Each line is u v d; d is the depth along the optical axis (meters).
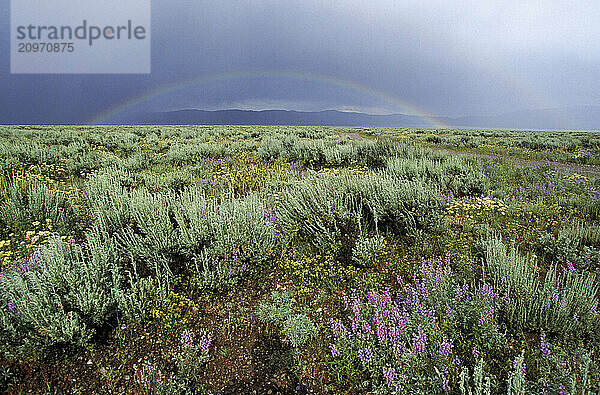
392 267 4.61
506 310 3.46
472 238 5.40
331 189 6.09
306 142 14.16
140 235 4.95
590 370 2.77
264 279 4.46
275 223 5.46
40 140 18.06
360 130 52.41
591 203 6.79
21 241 4.98
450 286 3.80
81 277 3.46
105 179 7.44
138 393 2.87
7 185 7.38
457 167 9.93
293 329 3.40
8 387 2.88
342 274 4.38
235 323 3.68
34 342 3.06
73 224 5.81
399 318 3.27
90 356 3.21
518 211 6.66
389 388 2.75
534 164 13.53
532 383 2.66
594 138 30.75
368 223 5.59
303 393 2.90
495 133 43.69
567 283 3.56
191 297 4.05
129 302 3.52
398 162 9.88
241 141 19.88
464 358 3.05
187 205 5.30
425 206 5.68
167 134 26.62
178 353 3.20
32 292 3.38
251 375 3.08
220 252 4.39
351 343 3.15
